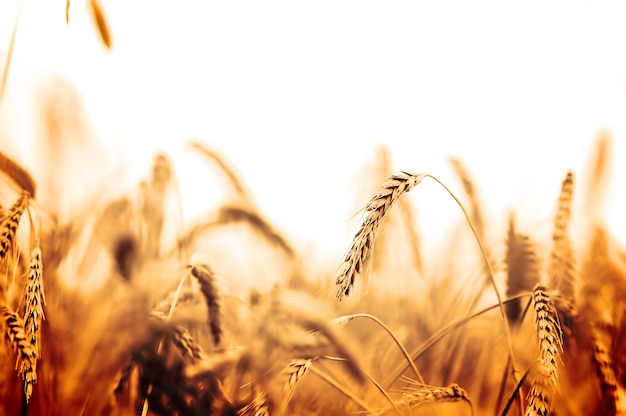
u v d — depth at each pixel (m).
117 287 1.11
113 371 1.06
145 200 1.15
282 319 1.04
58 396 1.07
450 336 1.12
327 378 1.03
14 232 1.02
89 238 1.13
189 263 1.06
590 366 1.07
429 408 1.09
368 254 0.96
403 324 1.13
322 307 1.05
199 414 1.03
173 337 1.04
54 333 1.09
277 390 1.00
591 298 1.12
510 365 1.09
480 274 1.14
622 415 1.07
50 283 1.10
